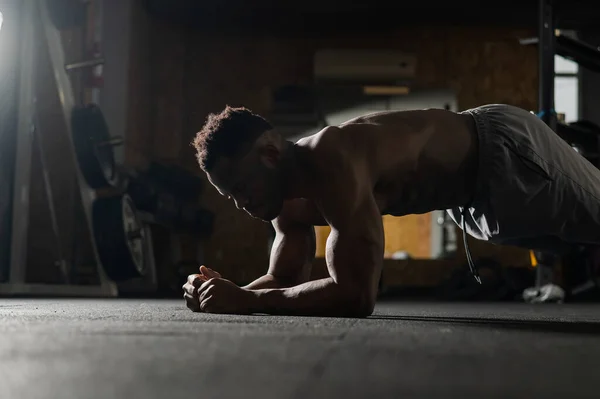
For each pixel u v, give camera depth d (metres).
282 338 0.95
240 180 1.50
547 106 4.75
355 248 1.48
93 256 5.05
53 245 5.01
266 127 1.52
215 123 1.50
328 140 1.53
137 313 1.76
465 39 7.62
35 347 0.82
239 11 7.20
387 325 1.30
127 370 0.62
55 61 4.35
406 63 7.18
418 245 8.58
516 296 5.94
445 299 6.06
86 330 1.08
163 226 6.14
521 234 1.85
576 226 1.84
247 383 0.55
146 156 7.05
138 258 4.56
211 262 7.23
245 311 1.59
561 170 1.79
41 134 4.45
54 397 0.48
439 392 0.51
